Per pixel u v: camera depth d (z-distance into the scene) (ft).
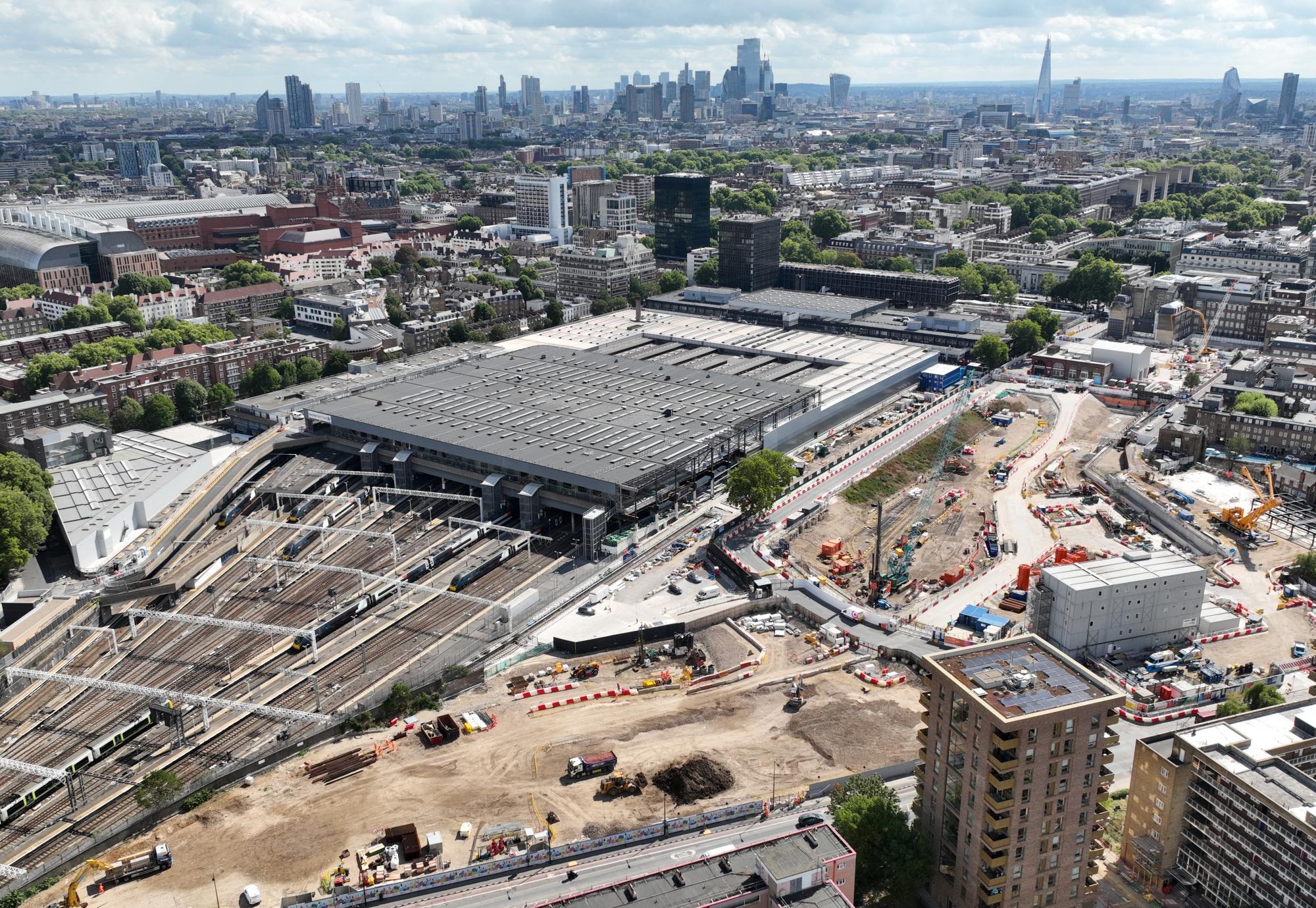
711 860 609.01
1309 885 604.49
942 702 654.12
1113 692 626.23
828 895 582.35
